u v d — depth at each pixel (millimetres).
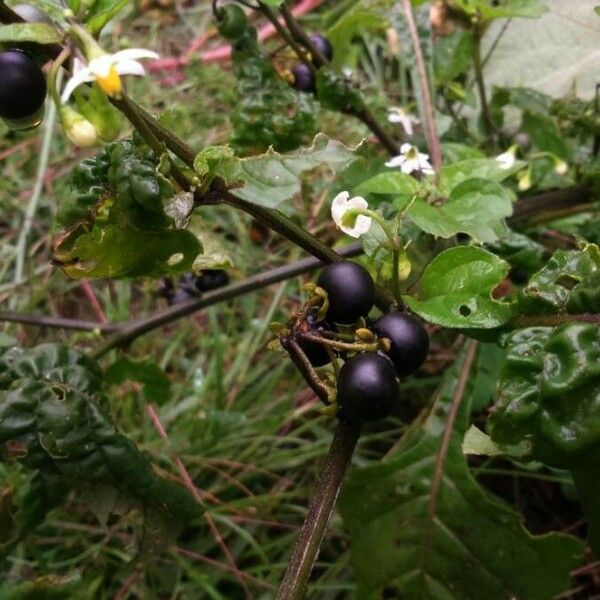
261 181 120
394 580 177
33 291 262
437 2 224
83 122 113
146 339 256
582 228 204
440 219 149
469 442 126
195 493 211
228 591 205
